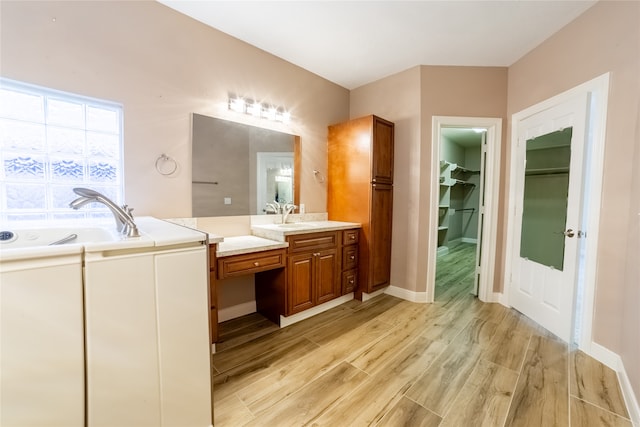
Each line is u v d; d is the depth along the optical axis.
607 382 1.68
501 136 2.90
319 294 2.62
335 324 2.48
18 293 0.86
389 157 3.11
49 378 0.92
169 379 1.17
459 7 2.05
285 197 2.95
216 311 1.98
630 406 1.46
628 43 1.74
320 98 3.23
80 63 1.74
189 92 2.21
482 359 1.94
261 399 1.54
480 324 2.48
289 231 2.35
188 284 1.20
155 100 2.05
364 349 2.07
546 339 2.22
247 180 2.63
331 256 2.72
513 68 2.82
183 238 1.17
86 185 1.88
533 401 1.53
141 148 2.01
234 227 2.56
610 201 1.85
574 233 2.12
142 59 1.98
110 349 1.02
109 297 1.01
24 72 1.57
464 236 7.05
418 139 2.96
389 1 1.99
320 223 3.03
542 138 2.45
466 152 6.93
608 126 1.87
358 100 3.50
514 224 2.80
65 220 1.76
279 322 2.42
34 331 0.89
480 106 2.91
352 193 3.07
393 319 2.59
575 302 2.13
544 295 2.42
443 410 1.46
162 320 1.13
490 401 1.53
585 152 2.05
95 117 1.89
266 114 2.71
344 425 1.36
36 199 1.74
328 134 3.33
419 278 3.03
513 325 2.46
